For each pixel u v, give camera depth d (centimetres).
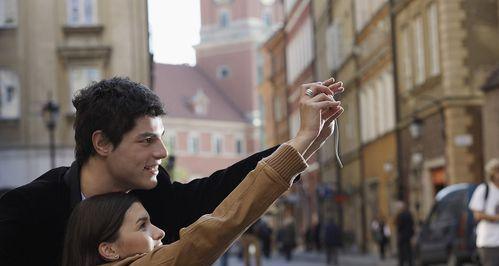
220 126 13088
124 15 4453
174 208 468
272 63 9312
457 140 3703
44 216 430
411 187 4325
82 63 4450
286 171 372
